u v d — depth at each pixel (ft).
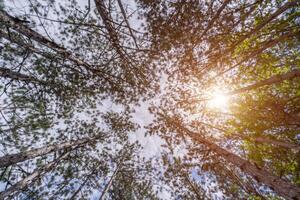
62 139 27.04
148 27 24.44
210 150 24.25
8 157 16.90
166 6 22.12
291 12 14.70
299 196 10.55
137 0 23.26
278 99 17.29
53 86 21.84
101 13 19.57
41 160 25.18
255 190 24.06
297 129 17.25
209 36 21.70
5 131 20.27
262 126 17.78
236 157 17.83
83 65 21.01
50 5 20.54
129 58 23.99
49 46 17.12
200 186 31.76
